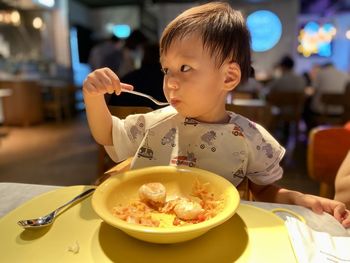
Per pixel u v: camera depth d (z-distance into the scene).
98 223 0.54
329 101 3.83
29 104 5.12
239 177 0.74
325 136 1.21
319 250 0.47
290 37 7.36
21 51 6.33
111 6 7.96
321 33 7.70
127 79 1.36
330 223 0.56
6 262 0.44
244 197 0.75
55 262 0.44
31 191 0.67
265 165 0.74
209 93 0.64
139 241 0.49
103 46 4.57
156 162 0.75
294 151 3.62
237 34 0.65
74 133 4.55
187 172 0.62
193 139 0.73
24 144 3.87
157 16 7.55
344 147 1.19
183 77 0.62
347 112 3.71
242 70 0.68
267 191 0.76
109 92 0.65
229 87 0.66
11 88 4.93
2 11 5.72
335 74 4.28
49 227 0.52
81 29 7.45
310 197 0.65
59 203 0.60
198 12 0.65
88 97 0.69
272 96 4.05
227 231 0.52
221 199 0.54
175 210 0.54
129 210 0.52
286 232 0.52
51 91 5.66
